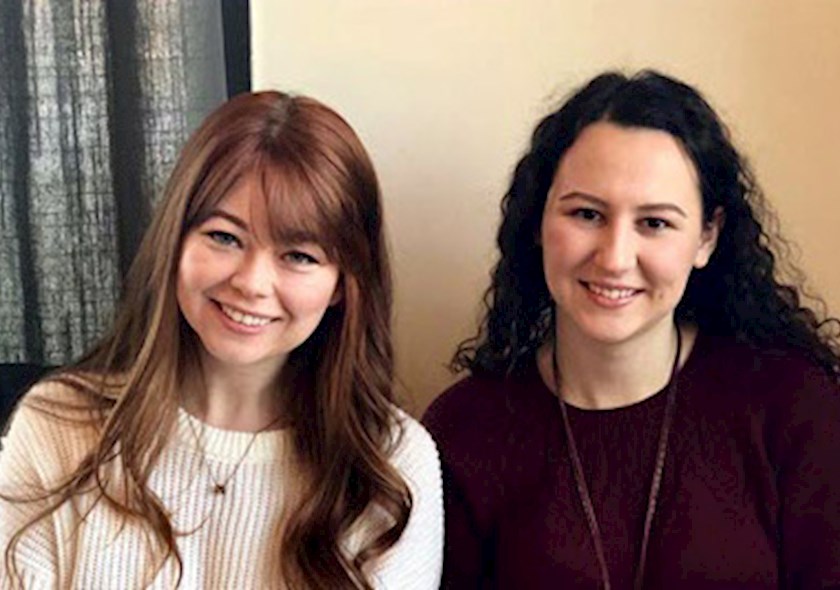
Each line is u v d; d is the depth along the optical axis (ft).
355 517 3.67
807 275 4.55
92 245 4.62
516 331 4.16
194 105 4.50
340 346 3.67
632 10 4.40
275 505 3.66
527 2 4.42
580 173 3.63
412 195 4.58
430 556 3.82
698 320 4.16
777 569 3.85
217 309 3.44
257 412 3.75
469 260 4.62
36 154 4.55
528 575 3.85
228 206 3.34
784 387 3.88
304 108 3.48
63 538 3.52
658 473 3.83
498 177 4.54
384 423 3.77
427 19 4.44
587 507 3.84
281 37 4.47
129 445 3.53
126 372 3.69
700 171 3.70
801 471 3.82
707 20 4.40
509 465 3.98
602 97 3.69
